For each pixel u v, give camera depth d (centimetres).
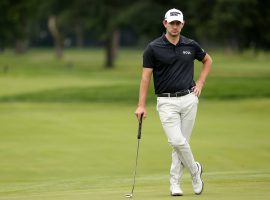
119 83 12800
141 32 17050
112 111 8556
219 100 10019
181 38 2636
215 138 5847
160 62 2616
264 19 13150
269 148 5291
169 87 2627
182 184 3114
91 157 4875
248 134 6144
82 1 19050
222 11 12862
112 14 18588
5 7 19175
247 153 5062
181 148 2609
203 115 8006
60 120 7319
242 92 10594
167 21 2588
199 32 14025
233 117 7794
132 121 7231
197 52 2655
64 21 19500
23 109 8812
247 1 12719
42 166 4550
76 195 2648
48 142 5594
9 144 5488
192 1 14112
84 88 10956
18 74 16012
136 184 3153
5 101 9994
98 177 3888
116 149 5231
